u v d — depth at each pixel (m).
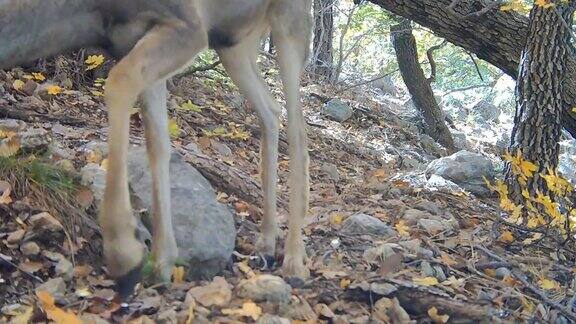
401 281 1.32
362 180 2.35
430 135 3.94
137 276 1.10
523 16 2.51
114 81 1.09
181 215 1.32
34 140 1.51
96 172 1.42
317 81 4.48
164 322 1.10
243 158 2.22
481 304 1.29
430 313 1.25
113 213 1.08
